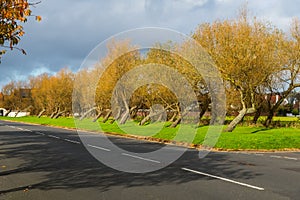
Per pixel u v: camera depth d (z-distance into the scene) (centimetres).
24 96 10538
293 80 3375
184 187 898
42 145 2066
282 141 2259
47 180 996
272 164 1345
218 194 818
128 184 937
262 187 898
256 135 2575
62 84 7425
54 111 7744
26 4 745
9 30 776
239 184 936
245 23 2881
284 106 5428
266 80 3183
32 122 6706
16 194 830
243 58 2766
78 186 913
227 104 3228
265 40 2892
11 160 1416
